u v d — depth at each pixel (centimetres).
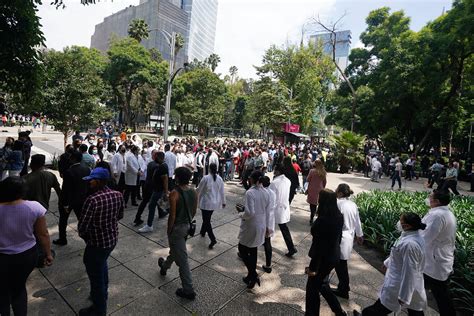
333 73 3862
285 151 1481
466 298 404
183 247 366
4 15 505
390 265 302
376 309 305
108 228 304
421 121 2175
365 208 746
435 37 1920
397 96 2164
